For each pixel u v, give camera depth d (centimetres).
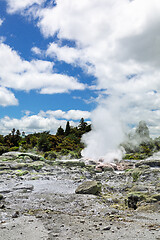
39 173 1759
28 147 4025
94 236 474
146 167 2022
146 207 816
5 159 2325
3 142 4466
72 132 6419
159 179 1512
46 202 890
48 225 561
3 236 464
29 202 877
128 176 1798
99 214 727
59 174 1788
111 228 544
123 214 738
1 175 1592
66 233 496
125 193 1204
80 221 605
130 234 487
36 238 457
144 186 1248
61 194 1067
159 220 650
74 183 1412
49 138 4375
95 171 2266
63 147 4009
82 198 979
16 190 1112
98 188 1170
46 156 3331
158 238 455
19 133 4731
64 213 720
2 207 772
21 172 1700
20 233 487
